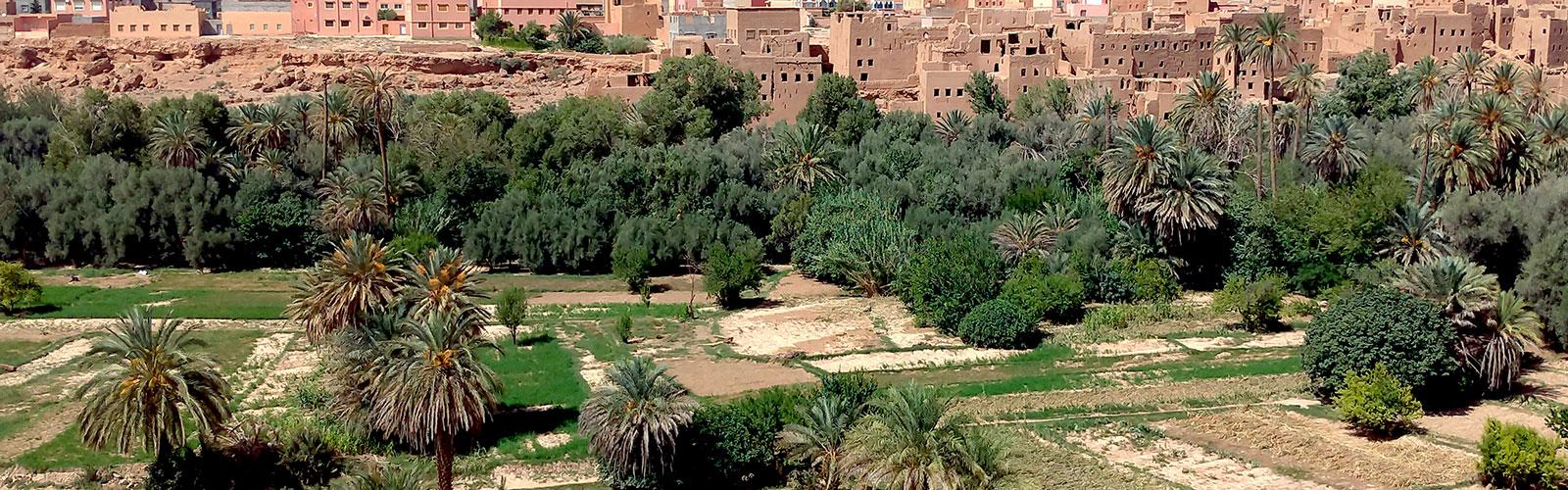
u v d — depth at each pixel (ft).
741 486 219.82
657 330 311.27
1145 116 355.36
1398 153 384.06
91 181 385.91
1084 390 264.52
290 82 504.02
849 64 492.95
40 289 329.72
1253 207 346.54
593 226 376.68
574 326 315.78
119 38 526.16
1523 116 347.56
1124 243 340.59
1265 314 305.73
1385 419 233.76
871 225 355.15
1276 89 523.70
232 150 422.00
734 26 522.88
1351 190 345.31
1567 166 334.24
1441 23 551.18
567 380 268.41
